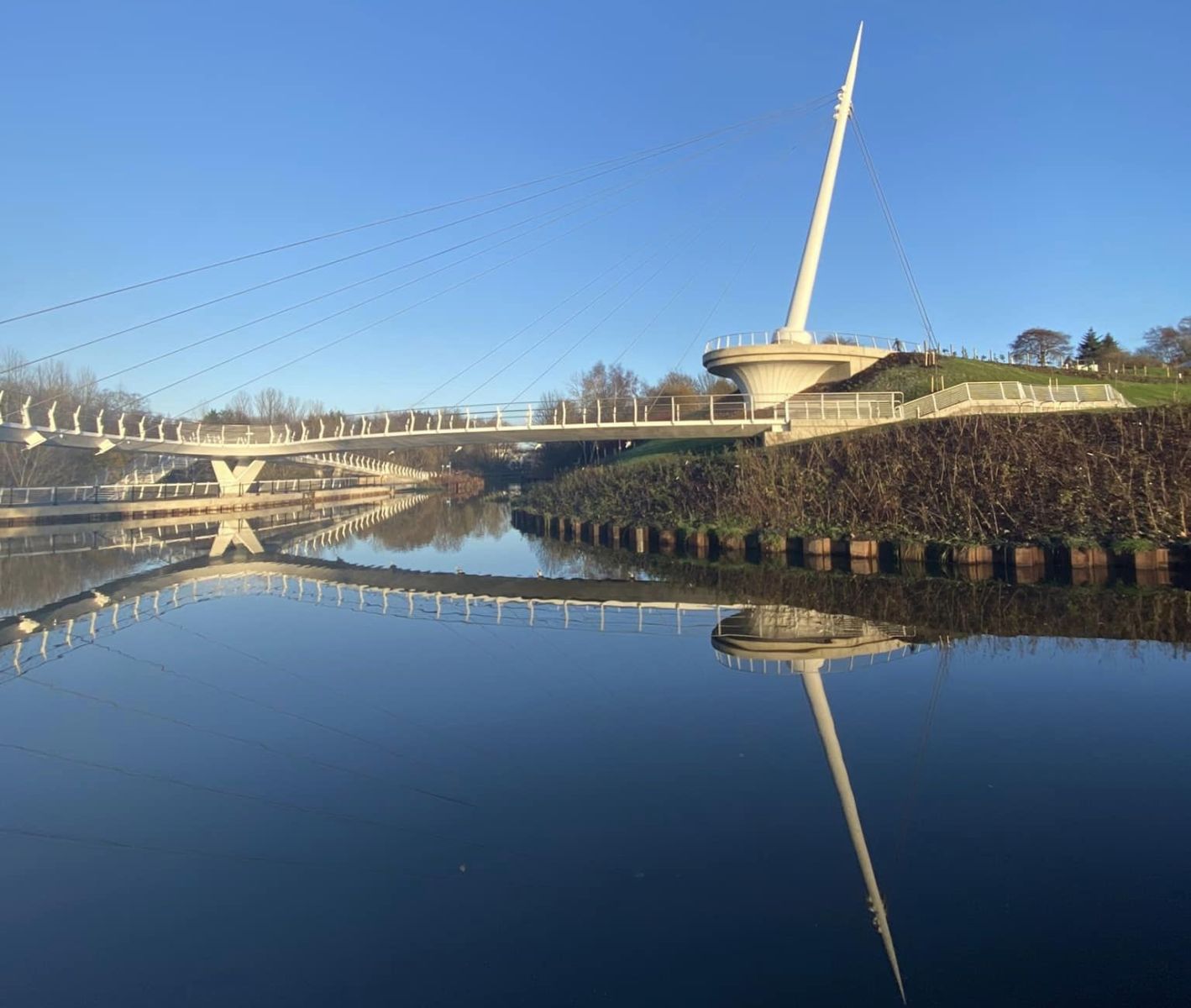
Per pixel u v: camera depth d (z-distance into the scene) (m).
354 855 8.00
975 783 9.11
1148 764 9.46
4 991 6.03
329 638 18.61
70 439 44.00
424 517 61.88
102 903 7.26
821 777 9.45
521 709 12.59
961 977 5.83
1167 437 23.14
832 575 24.53
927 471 27.22
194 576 30.30
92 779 10.15
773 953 6.21
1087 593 19.50
